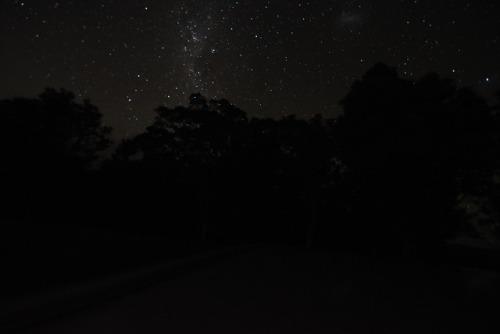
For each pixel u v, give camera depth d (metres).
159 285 7.11
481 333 5.24
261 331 4.65
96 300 5.59
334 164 29.31
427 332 5.11
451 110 18.83
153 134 28.98
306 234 35.19
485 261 26.19
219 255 12.66
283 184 32.41
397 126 19.80
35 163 29.50
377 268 12.23
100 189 33.38
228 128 28.73
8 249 8.67
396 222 20.45
